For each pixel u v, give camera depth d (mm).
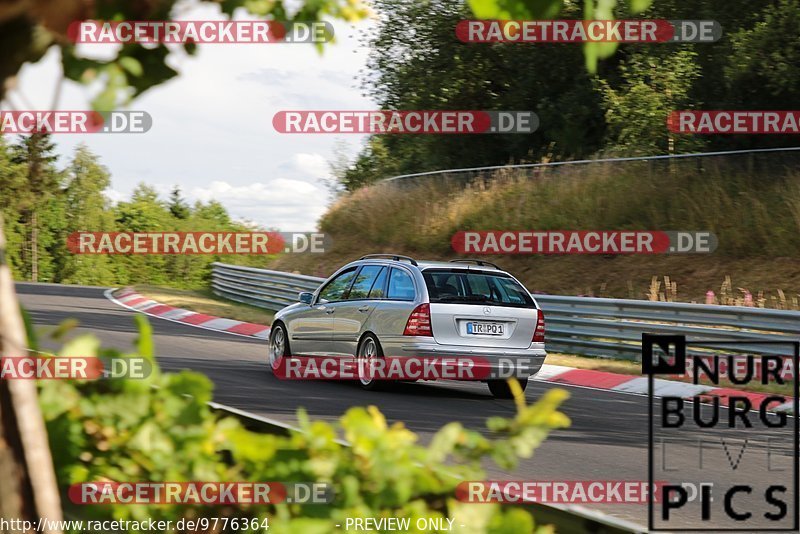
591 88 41500
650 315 21750
